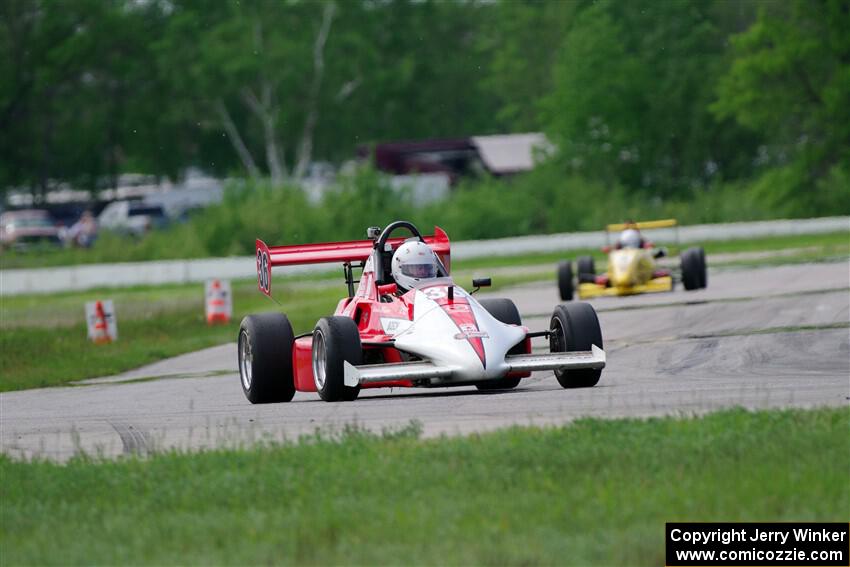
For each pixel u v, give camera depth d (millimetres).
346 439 36438
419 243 50469
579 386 49688
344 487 30672
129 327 109688
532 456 32406
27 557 25984
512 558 23609
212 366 77188
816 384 48656
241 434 41812
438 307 46969
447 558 23891
